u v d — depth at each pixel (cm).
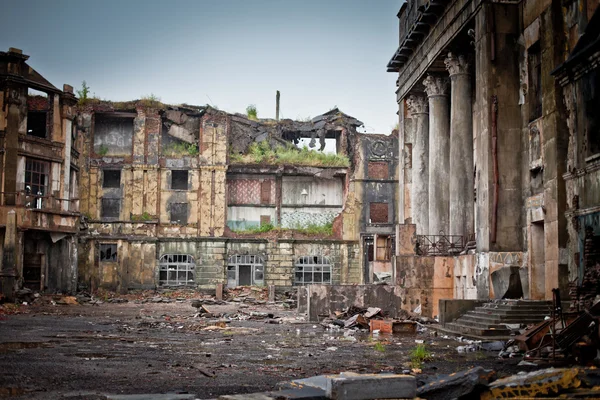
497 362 1357
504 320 2033
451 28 3027
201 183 5478
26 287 4225
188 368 1236
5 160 4159
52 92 4481
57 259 4391
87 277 5122
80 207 5309
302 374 1163
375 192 5644
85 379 1077
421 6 3275
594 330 1220
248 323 2658
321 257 5541
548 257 2164
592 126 1839
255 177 5706
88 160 5362
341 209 5750
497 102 2559
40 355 1419
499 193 2525
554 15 2191
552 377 790
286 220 5709
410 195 3997
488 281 2481
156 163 5416
